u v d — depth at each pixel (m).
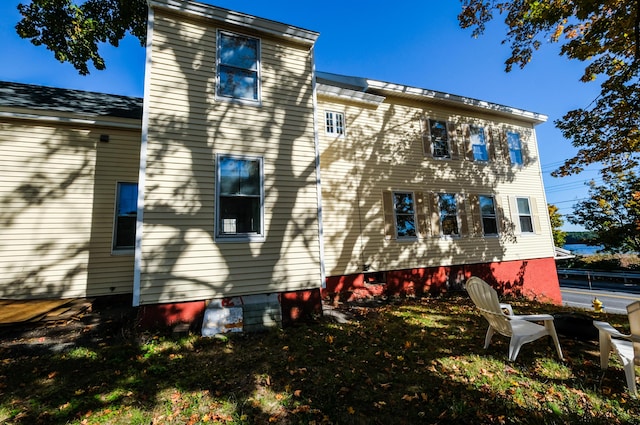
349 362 3.69
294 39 6.60
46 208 6.21
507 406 2.66
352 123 9.25
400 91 9.84
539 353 3.80
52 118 6.34
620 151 8.73
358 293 8.24
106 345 4.18
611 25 6.35
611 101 8.13
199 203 5.28
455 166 10.77
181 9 5.58
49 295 6.00
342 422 2.51
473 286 4.00
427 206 9.89
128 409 2.70
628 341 3.26
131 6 10.25
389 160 9.59
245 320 4.98
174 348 4.14
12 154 6.10
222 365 3.63
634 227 16.72
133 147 7.10
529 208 12.21
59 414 2.62
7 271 5.77
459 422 2.47
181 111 5.43
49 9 8.96
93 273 6.40
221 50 6.03
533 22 6.92
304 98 6.59
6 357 3.80
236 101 5.91
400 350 4.04
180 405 2.77
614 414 2.56
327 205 8.41
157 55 5.40
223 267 5.26
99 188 6.68
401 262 9.12
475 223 10.76
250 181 5.81
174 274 4.90
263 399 2.87
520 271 11.32
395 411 2.65
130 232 6.90
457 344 4.21
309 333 4.88
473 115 11.61
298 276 5.85
